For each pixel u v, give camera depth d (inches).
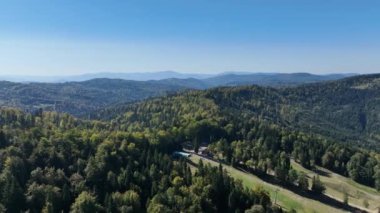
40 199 5334.6
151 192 5836.6
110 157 6525.6
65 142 6796.3
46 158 6259.8
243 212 5885.8
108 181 5935.0
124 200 5433.1
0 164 5851.4
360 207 7514.8
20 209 5172.2
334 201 7534.5
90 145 7052.2
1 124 7819.9
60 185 5738.2
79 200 5201.8
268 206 5994.1
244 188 6742.1
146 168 6299.2
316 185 7657.5
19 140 6604.3
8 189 5182.1
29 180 5644.7
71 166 6225.4
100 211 5275.6
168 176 6250.0
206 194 5876.0
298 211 6722.4
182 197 5684.1
